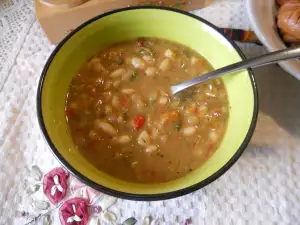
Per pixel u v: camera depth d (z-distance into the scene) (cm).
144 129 19
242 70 18
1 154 20
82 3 22
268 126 20
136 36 21
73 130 19
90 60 21
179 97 20
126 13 19
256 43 22
